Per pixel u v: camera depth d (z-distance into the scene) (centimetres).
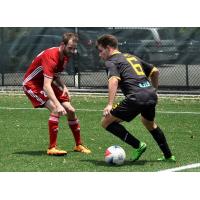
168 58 4675
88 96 4706
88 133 3034
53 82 2497
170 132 3086
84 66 4859
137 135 2975
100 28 4806
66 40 2377
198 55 4622
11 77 5016
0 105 4222
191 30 4634
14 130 3134
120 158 2227
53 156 2420
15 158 2377
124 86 2195
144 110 2217
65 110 2458
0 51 5016
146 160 2336
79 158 2381
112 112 2206
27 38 4962
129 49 4741
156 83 2292
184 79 4653
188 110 3972
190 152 2520
